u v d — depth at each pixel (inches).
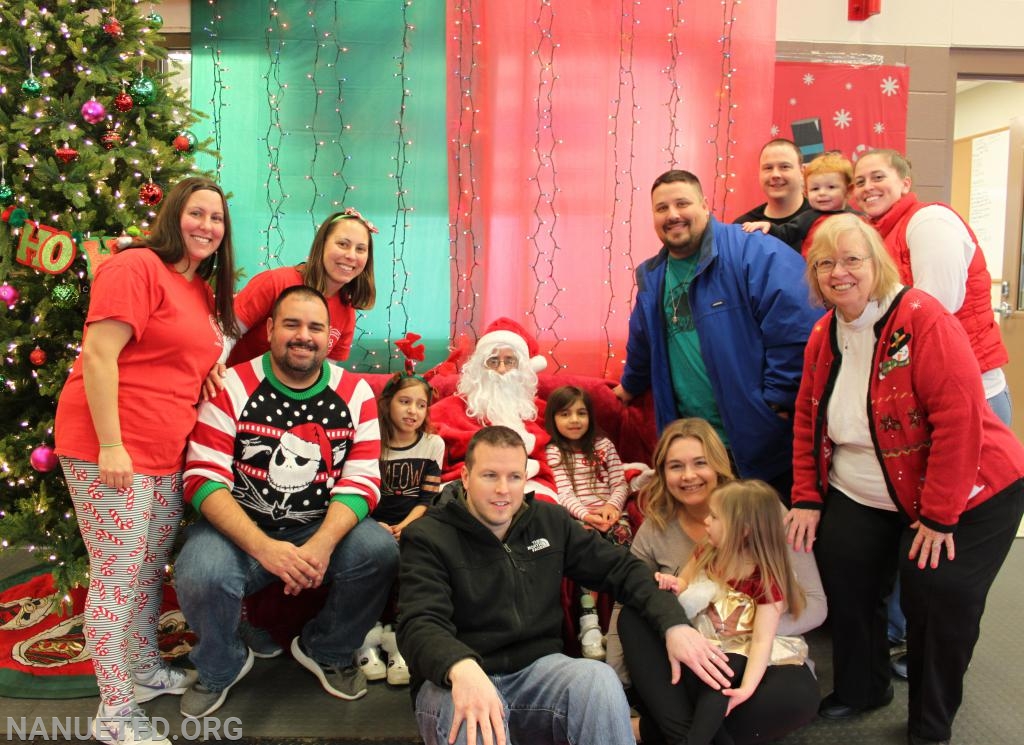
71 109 101.0
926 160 154.3
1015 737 83.4
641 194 143.6
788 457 105.3
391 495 106.0
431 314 144.4
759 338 105.0
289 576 83.4
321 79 140.9
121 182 105.5
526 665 76.2
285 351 86.1
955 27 152.4
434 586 73.7
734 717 75.0
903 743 82.7
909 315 75.1
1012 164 201.5
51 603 107.8
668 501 90.5
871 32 151.3
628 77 141.8
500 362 118.7
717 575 80.7
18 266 102.3
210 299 88.4
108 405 76.4
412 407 105.2
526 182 141.9
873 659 86.4
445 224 143.3
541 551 79.2
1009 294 204.4
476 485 75.9
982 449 76.5
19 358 102.9
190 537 87.4
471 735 62.1
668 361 113.3
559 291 143.7
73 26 101.5
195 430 86.3
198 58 139.4
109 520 79.0
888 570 84.2
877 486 80.7
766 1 142.0
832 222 77.1
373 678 97.5
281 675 98.9
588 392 126.6
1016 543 145.6
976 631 77.9
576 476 113.0
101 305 76.2
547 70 140.4
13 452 100.8
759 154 143.0
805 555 85.4
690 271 109.3
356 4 139.8
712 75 142.5
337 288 102.5
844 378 80.7
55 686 93.7
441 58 140.9
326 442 90.6
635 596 78.5
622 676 84.7
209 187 83.0
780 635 81.9
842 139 151.3
